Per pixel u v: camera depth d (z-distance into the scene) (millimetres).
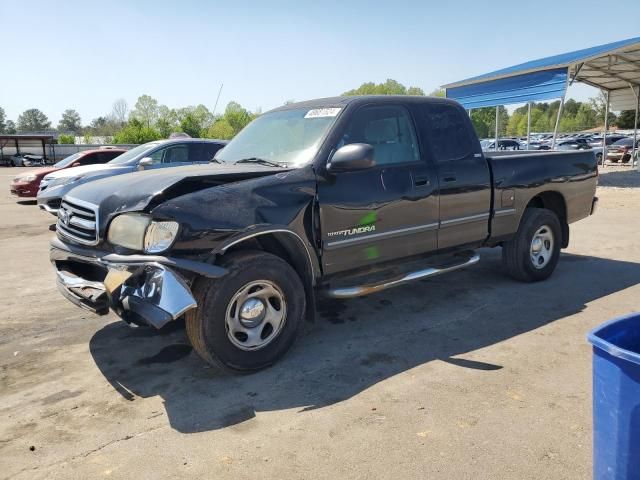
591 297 5426
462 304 5254
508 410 3186
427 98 4949
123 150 15773
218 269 3402
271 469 2666
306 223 3896
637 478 1868
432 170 4730
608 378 1919
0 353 4246
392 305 5262
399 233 4516
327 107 4527
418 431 2975
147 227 3389
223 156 4895
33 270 7125
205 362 3994
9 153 52625
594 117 88875
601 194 15422
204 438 2963
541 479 2545
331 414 3186
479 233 5250
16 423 3170
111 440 2965
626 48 16172
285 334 3852
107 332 4680
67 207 4082
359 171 4262
